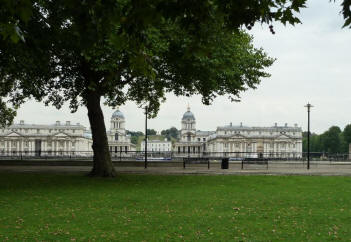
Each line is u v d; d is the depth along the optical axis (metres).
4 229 11.01
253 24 7.89
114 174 27.67
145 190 20.11
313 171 34.31
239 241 9.89
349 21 7.33
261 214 13.54
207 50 7.46
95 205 15.30
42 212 13.72
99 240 9.91
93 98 27.20
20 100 32.66
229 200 16.75
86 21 6.14
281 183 23.86
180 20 7.34
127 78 29.23
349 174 30.84
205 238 10.16
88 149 197.62
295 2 7.77
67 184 22.83
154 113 35.97
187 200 16.67
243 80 29.52
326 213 13.80
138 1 6.10
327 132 145.12
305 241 9.97
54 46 22.33
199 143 196.88
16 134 164.50
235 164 45.62
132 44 7.37
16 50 18.52
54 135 167.25
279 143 170.00
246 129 176.88
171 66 25.75
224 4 7.57
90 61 24.08
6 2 6.04
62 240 9.88
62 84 29.95
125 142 190.75
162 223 11.95
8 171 33.41
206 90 27.64
